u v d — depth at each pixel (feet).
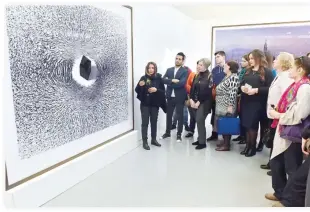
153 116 12.95
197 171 9.75
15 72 6.39
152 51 14.62
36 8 6.90
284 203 6.11
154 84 12.49
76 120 8.79
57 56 7.73
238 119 11.66
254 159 11.08
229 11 18.31
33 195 6.97
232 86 11.58
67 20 8.04
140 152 12.16
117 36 10.97
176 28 17.80
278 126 6.68
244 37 19.99
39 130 7.23
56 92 7.79
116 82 11.18
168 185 8.53
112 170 9.90
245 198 7.59
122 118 11.92
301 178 5.61
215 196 7.73
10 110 6.31
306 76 6.26
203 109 12.49
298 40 18.74
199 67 12.32
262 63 10.64
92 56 9.40
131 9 12.05
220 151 12.28
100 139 10.30
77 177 8.73
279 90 8.38
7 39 6.13
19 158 6.64
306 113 5.91
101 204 7.28
